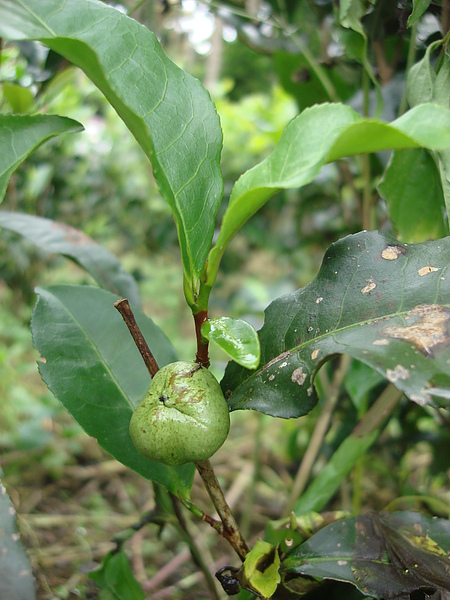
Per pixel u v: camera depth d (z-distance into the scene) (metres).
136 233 0.55
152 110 0.12
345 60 0.25
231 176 0.51
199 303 0.12
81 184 0.47
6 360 0.45
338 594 0.16
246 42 0.29
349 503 0.30
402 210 0.18
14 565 0.13
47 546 0.31
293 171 0.11
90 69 0.11
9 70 0.29
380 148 0.10
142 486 0.40
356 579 0.14
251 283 0.53
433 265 0.12
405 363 0.10
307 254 0.51
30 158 0.38
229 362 0.14
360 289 0.13
